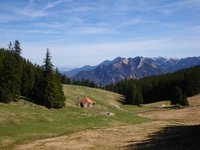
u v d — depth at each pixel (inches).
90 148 2058.3
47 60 4050.2
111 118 3814.0
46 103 3841.0
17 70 3777.1
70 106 4357.8
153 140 2294.5
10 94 3494.1
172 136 2470.5
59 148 2053.4
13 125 2655.0
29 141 2284.7
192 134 2455.7
